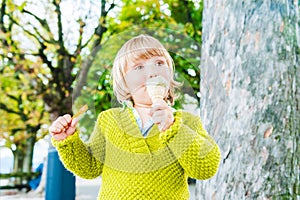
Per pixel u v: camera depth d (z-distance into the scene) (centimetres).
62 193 614
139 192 173
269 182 276
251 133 281
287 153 277
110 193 178
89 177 193
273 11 284
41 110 1041
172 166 176
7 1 873
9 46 891
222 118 273
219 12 308
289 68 283
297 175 280
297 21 293
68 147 185
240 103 286
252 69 286
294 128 281
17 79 917
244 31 291
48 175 625
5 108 1020
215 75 266
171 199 174
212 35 312
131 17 821
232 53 295
